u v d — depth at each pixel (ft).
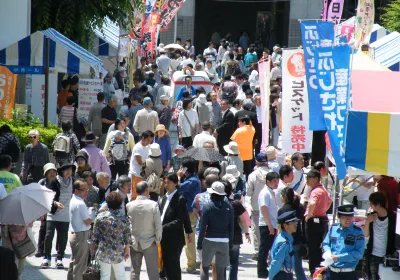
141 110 149.28
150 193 108.68
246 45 340.18
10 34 160.04
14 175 91.91
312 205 96.27
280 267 81.10
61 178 96.58
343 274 80.94
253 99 178.60
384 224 88.94
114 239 81.35
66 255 105.60
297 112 110.22
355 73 92.89
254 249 109.81
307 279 96.94
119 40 199.00
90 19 169.07
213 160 114.62
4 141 118.01
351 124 77.82
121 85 205.05
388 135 76.89
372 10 114.11
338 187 94.94
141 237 85.87
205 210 86.38
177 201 89.30
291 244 81.61
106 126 150.61
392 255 88.89
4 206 79.71
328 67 89.10
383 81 92.38
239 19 369.50
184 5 341.62
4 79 141.18
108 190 98.12
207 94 179.01
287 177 100.27
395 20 239.30
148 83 216.74
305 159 133.59
